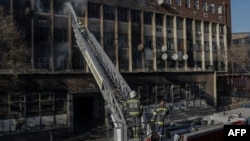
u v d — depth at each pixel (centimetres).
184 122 1106
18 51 2616
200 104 4331
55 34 3247
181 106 4084
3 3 2903
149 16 4178
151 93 3744
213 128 1005
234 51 5669
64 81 2948
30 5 3062
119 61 3794
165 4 4356
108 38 3703
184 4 4638
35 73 2745
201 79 4381
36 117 2758
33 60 3058
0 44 2456
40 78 2786
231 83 4916
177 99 4044
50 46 3195
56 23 3259
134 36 3991
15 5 2975
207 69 4800
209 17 5028
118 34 3794
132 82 3553
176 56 4356
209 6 5044
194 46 4766
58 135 2866
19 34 2744
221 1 5266
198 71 4334
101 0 3609
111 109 1484
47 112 2828
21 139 2655
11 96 2619
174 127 1047
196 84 4316
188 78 4203
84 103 3438
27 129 2697
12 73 2566
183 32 4609
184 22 4609
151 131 1048
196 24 4844
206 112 4144
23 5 3028
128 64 3891
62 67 3284
